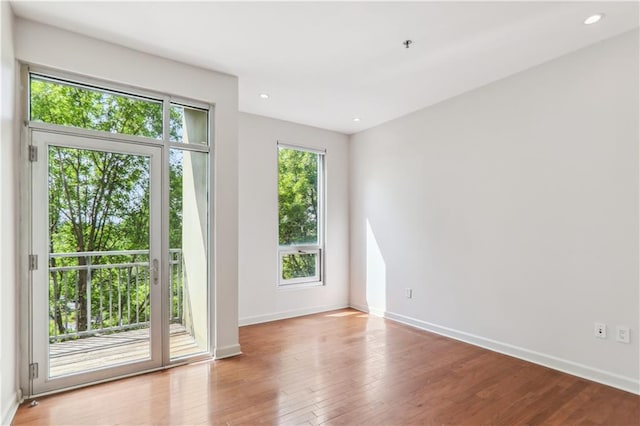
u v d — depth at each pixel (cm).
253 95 384
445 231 392
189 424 217
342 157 529
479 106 360
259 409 234
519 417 225
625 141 259
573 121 288
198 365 306
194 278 319
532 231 314
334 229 519
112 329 282
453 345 359
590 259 277
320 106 417
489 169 349
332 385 269
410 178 436
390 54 293
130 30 258
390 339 378
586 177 280
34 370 249
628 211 258
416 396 252
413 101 399
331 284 514
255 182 448
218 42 275
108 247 282
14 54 238
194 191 321
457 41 273
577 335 285
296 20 245
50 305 259
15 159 240
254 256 445
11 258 231
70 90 270
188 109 321
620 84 262
